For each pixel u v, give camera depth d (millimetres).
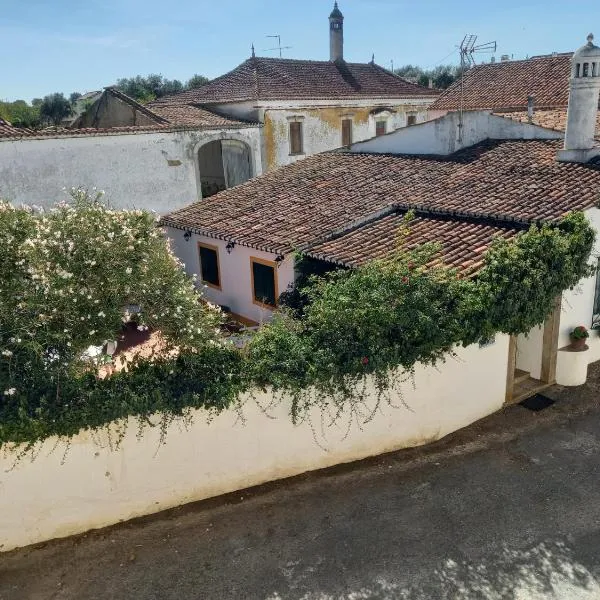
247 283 15945
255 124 25422
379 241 13023
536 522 8469
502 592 7266
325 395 9219
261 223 15773
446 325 9523
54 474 8148
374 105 30875
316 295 10961
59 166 19719
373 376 9469
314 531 8422
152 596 7434
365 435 9906
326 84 30109
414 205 14180
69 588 7598
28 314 7965
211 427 8805
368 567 7750
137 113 24141
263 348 9102
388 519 8617
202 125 23078
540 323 11281
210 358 8766
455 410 10742
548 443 10438
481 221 12781
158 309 8781
